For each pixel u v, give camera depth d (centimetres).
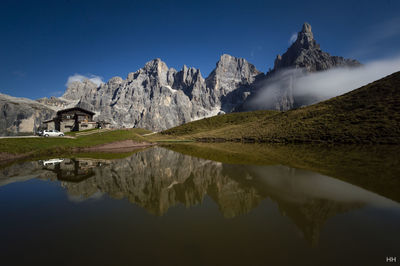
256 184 1262
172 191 1162
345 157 2269
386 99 5034
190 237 616
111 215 803
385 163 1805
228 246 565
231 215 788
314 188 1126
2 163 2572
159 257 514
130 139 6444
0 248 573
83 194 1113
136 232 655
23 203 970
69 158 2970
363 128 4194
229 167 1931
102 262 494
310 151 3094
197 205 909
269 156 2662
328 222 711
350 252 524
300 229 666
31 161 2659
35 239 621
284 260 493
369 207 838
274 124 7919
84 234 648
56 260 507
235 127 11406
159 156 3225
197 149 4647
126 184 1346
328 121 5531
